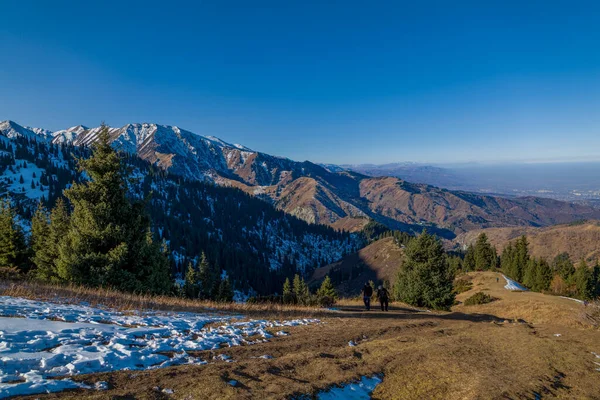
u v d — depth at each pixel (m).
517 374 7.54
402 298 28.22
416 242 27.77
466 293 44.19
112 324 9.02
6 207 31.02
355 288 146.50
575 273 55.69
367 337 10.67
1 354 5.53
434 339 10.55
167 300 15.80
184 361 6.69
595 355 9.46
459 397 5.98
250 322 11.52
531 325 14.62
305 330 11.12
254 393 5.19
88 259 17.98
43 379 4.91
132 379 5.39
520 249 69.25
